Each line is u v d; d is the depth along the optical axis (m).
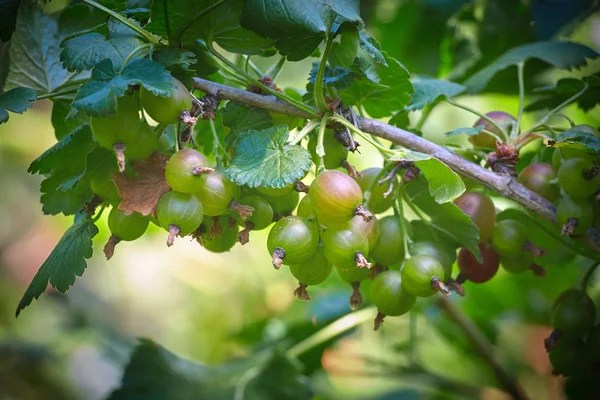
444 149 0.50
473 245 0.50
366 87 0.51
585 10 0.62
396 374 0.62
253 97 0.48
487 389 0.62
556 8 0.62
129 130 0.45
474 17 0.65
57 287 0.47
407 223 0.50
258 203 0.47
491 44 0.63
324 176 0.46
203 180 0.45
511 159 0.50
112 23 0.48
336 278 0.65
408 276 0.48
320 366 0.61
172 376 0.56
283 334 0.62
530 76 0.59
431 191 0.47
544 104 0.57
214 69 0.49
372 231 0.48
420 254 0.48
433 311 0.62
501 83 0.60
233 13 0.48
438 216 0.50
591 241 0.51
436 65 0.66
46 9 0.57
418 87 0.55
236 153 0.47
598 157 0.49
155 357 0.56
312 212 0.47
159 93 0.44
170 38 0.47
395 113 0.54
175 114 0.45
